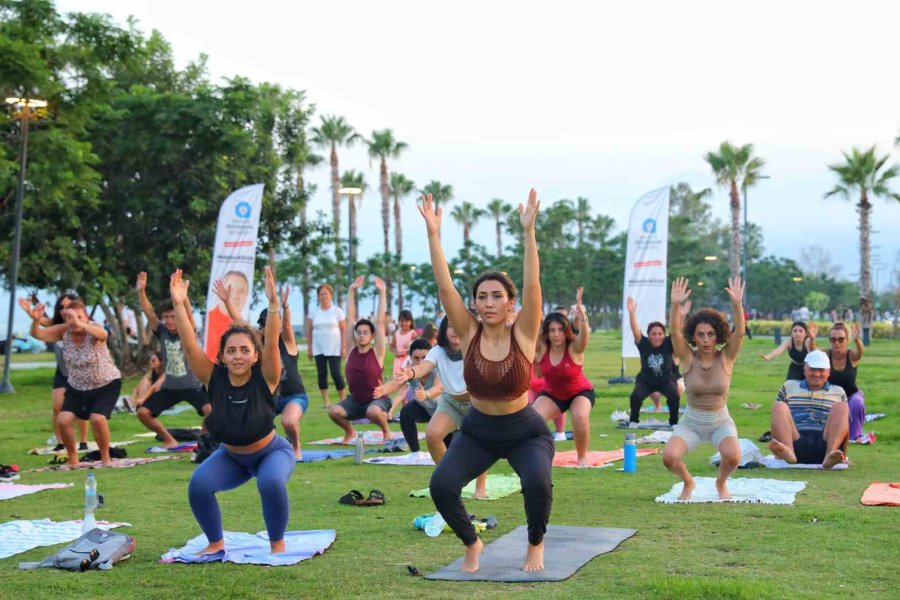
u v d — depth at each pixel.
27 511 8.98
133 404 20.41
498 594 5.75
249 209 20.28
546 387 11.70
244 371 6.86
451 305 6.36
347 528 7.96
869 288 57.16
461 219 113.12
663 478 10.54
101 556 6.72
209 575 6.38
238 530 8.00
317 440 15.33
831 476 10.57
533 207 6.25
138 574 6.44
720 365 9.08
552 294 101.06
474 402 6.47
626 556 6.72
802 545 6.99
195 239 32.94
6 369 26.95
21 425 18.25
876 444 13.52
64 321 12.72
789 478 10.45
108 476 11.32
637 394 16.14
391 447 13.41
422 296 102.12
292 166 36.44
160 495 9.84
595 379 28.19
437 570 6.45
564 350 11.44
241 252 20.20
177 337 14.04
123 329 33.53
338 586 6.05
